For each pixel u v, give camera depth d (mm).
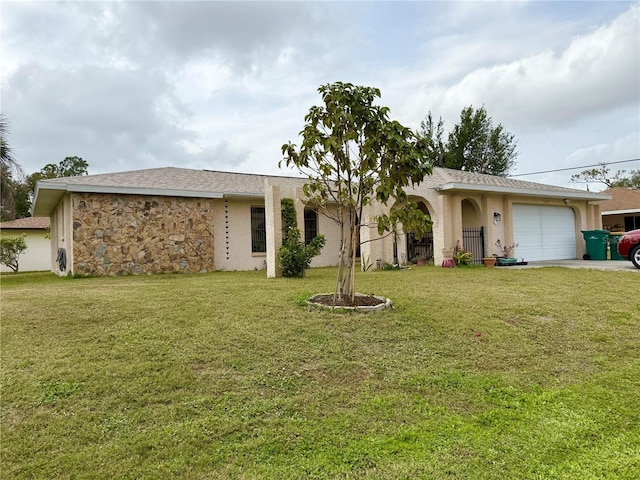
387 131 5398
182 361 3928
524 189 15133
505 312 5930
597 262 15383
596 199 17828
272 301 6176
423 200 14023
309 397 3428
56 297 6453
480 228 15078
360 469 2506
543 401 3482
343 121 5500
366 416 3166
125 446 2666
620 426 3074
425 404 3391
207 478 2389
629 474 2459
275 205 10109
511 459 2623
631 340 5012
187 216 12516
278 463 2555
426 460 2596
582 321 5648
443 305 6172
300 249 9984
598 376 4020
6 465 2457
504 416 3219
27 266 21688
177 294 6797
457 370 4051
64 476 2373
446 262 13445
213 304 5961
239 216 14102
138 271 11594
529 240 16438
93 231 11016
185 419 3016
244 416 3082
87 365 3773
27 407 3092
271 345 4383
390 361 4191
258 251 14594
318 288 7562
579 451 2734
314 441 2809
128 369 3703
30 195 29344
